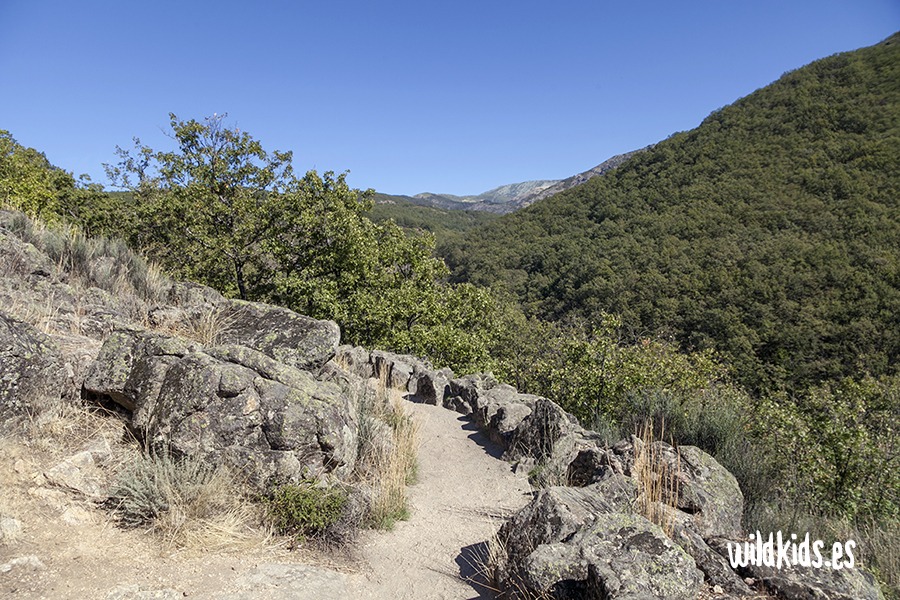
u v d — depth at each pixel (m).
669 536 3.83
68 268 7.79
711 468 5.02
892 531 4.80
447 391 11.53
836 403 8.76
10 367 3.96
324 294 16.92
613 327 13.20
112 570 3.06
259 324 6.66
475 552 4.39
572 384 12.85
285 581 3.35
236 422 4.23
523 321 37.84
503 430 8.06
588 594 3.09
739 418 7.41
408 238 21.80
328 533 4.05
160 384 4.45
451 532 4.80
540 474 6.27
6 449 3.68
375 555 4.10
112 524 3.52
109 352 4.77
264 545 3.74
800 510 5.38
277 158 18.89
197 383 4.29
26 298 5.92
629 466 5.25
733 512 4.66
